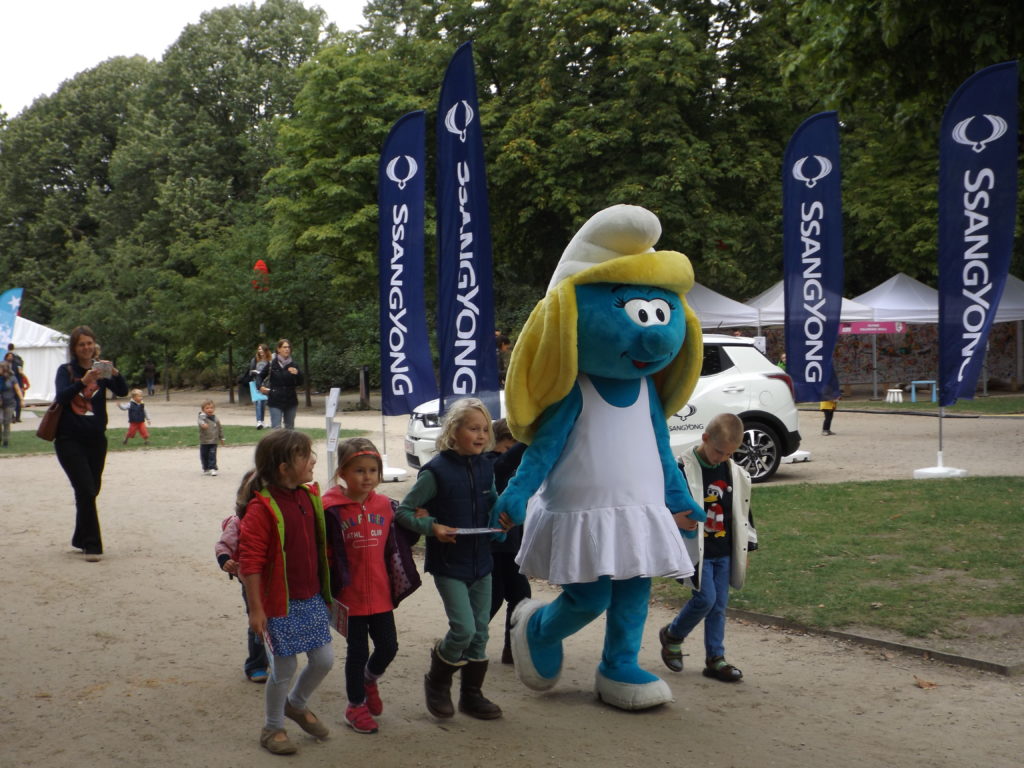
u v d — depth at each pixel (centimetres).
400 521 470
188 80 4953
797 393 1350
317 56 2869
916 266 3105
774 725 466
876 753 428
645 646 604
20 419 2719
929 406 2455
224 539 468
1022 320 2642
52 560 866
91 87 5806
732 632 623
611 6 2691
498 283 3194
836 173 1312
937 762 418
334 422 1066
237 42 5091
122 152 5038
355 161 2720
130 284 4103
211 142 4891
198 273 4556
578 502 481
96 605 711
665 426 514
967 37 1368
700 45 2780
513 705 505
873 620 612
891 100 1575
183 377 4900
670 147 2653
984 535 827
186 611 694
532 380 484
